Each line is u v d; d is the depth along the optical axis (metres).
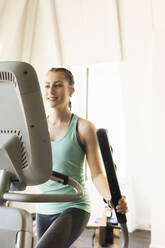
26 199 0.83
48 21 4.84
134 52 4.51
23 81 0.78
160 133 3.60
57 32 4.89
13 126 0.84
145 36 4.40
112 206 1.18
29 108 0.80
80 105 4.96
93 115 4.99
